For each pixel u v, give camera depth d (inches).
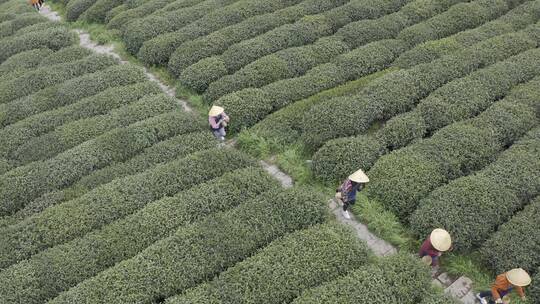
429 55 888.3
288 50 928.3
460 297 530.0
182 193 638.5
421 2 1063.6
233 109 786.2
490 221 575.2
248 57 926.4
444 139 688.4
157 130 763.4
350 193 587.8
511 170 629.9
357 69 881.5
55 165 706.8
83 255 563.5
